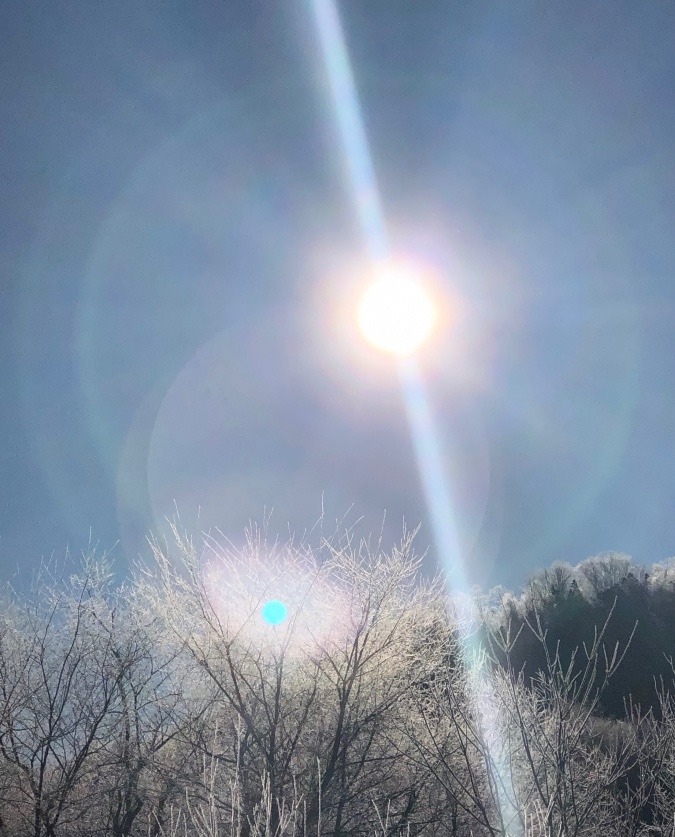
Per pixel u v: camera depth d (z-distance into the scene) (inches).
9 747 214.5
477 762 227.6
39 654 228.2
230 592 257.4
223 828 191.9
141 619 245.1
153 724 235.0
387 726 241.6
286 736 235.8
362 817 227.1
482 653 258.5
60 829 207.0
